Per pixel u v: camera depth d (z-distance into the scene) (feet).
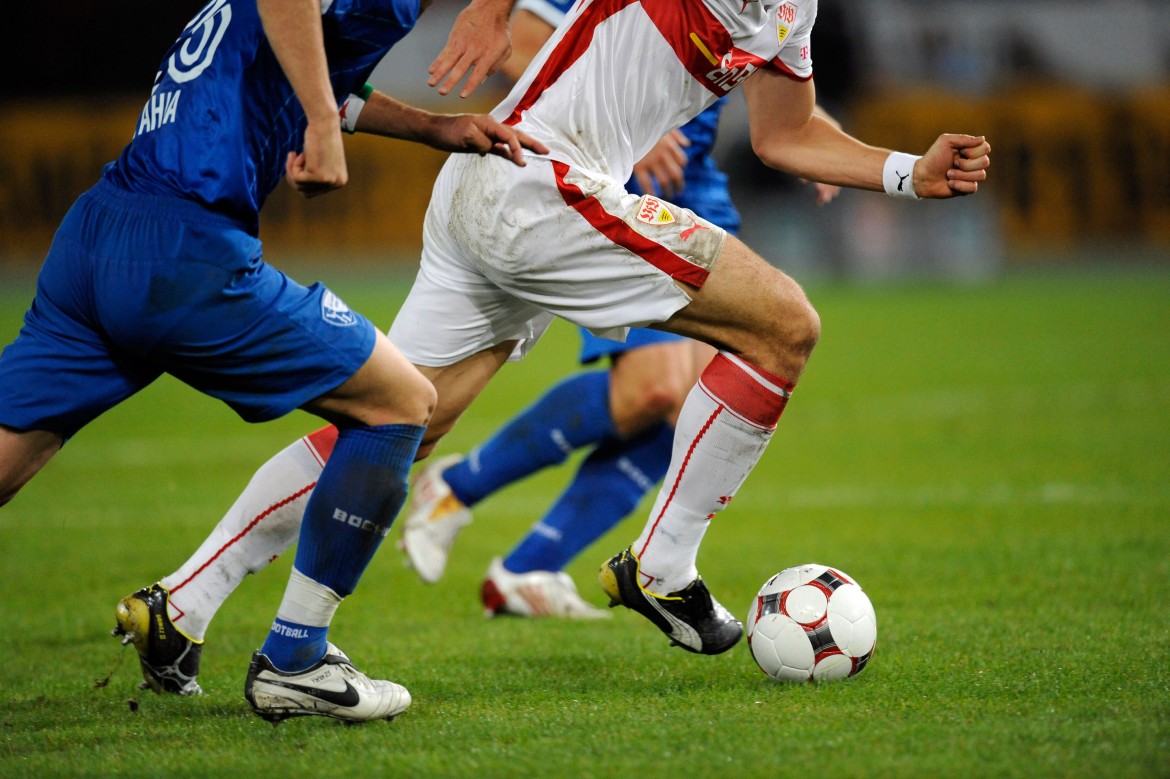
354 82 34.37
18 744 33.78
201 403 140.67
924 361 155.63
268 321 32.22
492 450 54.75
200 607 38.40
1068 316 197.36
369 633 50.03
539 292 36.99
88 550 67.72
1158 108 274.36
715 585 58.34
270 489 38.34
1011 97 273.33
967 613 48.91
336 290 228.02
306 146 31.04
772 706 35.45
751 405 36.81
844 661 38.17
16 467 33.58
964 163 39.65
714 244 35.76
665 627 39.91
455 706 37.01
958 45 290.15
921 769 29.01
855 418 115.34
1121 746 30.35
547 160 35.81
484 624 52.11
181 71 32.63
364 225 280.72
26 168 273.13
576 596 54.85
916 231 267.39
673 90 37.68
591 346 53.26
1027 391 127.13
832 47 260.62
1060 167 274.77
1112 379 133.18
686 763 29.94
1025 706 34.50
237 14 32.24
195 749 32.76
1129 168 276.00
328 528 33.94
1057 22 296.30
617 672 41.57
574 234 35.58
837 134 42.09
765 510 76.74
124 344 32.55
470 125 34.91
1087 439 97.76
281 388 32.99
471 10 38.32
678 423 37.99
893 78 283.79
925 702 35.29
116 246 31.83
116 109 284.61
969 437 102.17
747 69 38.24
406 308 40.88
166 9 291.17
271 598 57.36
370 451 33.96
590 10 36.99
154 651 38.14
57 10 287.89
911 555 61.82
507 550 70.23
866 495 80.33
